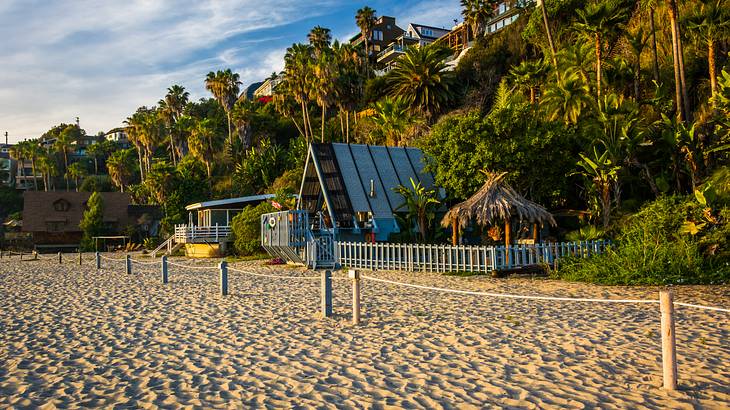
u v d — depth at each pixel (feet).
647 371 21.77
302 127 272.10
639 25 115.55
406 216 93.97
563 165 84.64
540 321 33.37
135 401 19.89
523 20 182.09
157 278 71.67
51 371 24.58
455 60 231.50
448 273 66.69
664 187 78.28
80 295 53.78
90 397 20.52
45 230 230.68
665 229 57.67
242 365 24.93
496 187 70.33
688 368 21.89
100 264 105.60
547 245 65.16
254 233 115.75
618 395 18.86
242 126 252.21
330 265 83.25
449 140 84.84
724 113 71.00
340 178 97.40
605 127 84.17
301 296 48.44
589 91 94.68
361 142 203.82
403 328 32.50
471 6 230.07
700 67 100.53
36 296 53.93
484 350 26.48
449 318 35.29
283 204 115.96
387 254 75.82
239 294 51.24
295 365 24.66
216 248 135.95
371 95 228.84
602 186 77.66
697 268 50.11
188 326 35.27
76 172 351.67
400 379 21.89
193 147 237.86
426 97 151.94
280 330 32.96
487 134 81.56
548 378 21.33
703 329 29.27
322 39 257.34
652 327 30.40
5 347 29.76
